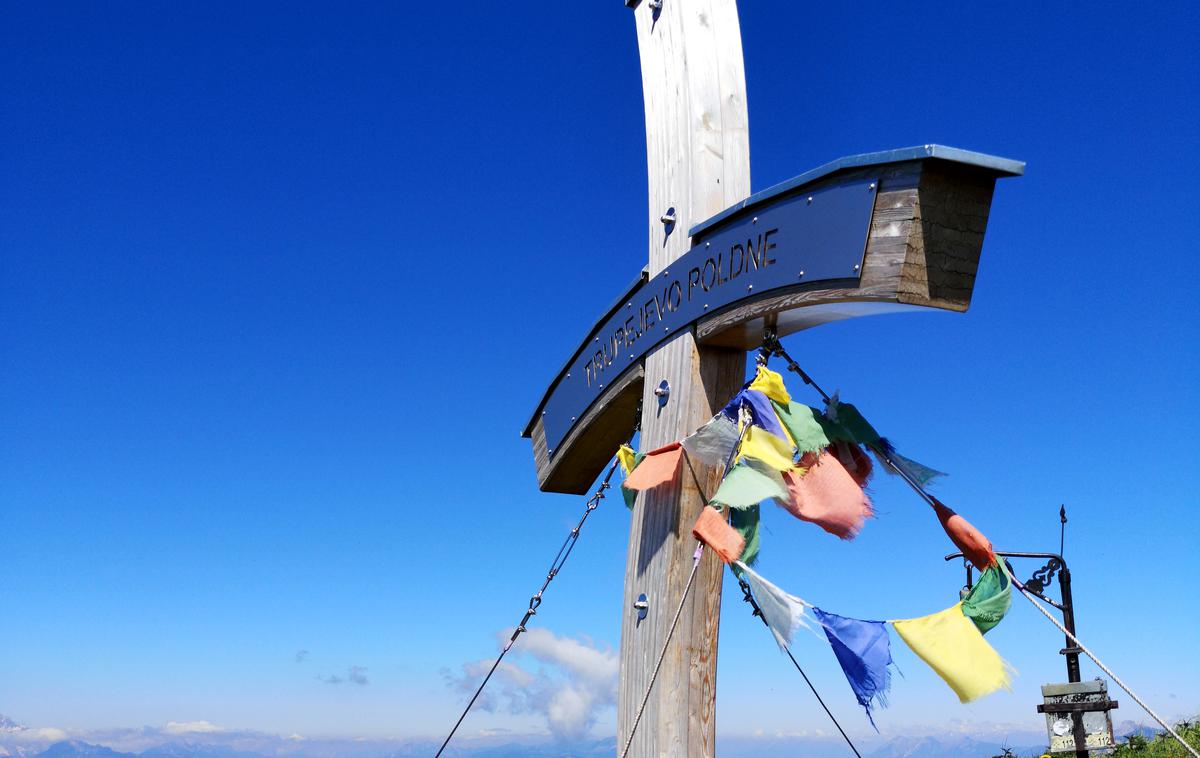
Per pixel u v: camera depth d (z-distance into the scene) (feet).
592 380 13.67
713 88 11.96
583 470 15.07
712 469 11.04
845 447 10.82
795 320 10.00
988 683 8.89
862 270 8.89
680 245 11.62
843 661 9.20
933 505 10.22
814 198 9.48
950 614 9.33
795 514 10.01
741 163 11.86
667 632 10.85
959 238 8.64
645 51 12.80
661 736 10.67
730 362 11.26
